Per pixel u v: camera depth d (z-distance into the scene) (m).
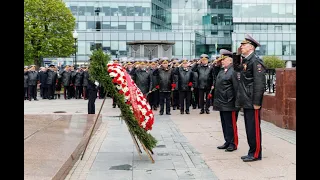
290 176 6.40
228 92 8.60
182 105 16.61
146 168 7.02
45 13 37.41
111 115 15.99
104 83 7.49
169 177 6.41
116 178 6.33
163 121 14.06
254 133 7.55
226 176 6.46
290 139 9.94
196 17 72.81
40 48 38.03
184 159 7.80
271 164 7.28
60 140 8.25
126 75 7.68
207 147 9.11
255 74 7.32
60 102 23.20
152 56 28.19
